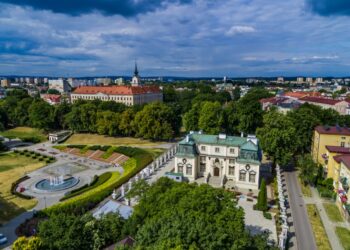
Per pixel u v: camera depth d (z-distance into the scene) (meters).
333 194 73.62
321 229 59.75
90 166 113.31
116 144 139.00
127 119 144.12
